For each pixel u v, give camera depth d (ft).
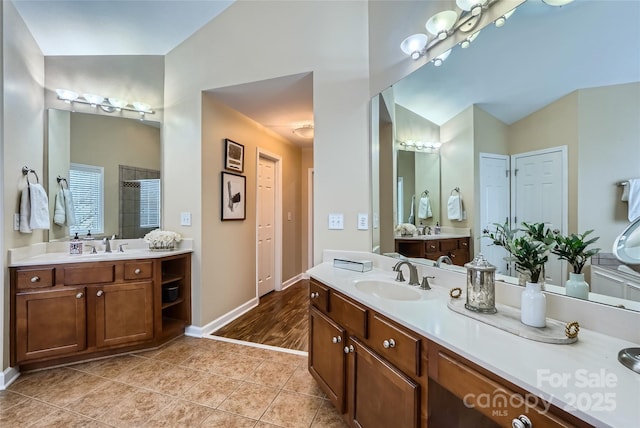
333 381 5.25
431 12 5.65
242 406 5.76
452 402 3.48
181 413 5.53
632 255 3.10
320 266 6.85
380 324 4.07
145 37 8.99
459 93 5.08
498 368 2.54
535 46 4.01
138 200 9.34
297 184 16.19
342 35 7.42
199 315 9.05
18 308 6.64
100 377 6.72
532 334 3.12
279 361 7.51
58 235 8.35
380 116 6.82
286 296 13.33
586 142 3.49
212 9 8.66
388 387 3.87
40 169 8.05
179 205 9.30
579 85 3.53
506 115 4.38
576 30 3.59
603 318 3.25
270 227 13.89
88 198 8.79
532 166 4.05
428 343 3.30
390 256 6.53
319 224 7.47
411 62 6.03
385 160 6.67
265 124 12.16
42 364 7.03
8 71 6.69
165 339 8.45
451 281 5.19
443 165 5.40
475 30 4.83
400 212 6.28
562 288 3.60
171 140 9.43
